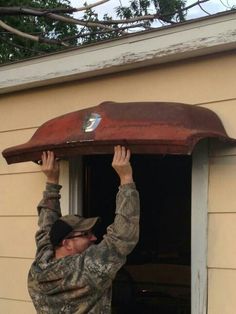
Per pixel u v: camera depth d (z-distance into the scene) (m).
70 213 3.60
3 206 3.99
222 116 2.92
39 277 2.50
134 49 3.17
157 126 2.71
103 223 4.28
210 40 2.85
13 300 3.87
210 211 2.89
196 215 2.93
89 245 2.58
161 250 4.88
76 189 3.63
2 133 4.05
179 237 4.86
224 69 2.93
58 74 3.55
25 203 3.86
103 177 4.18
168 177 4.99
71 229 2.53
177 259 4.72
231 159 2.85
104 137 2.73
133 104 2.90
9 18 10.62
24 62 3.73
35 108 3.86
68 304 2.43
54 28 11.61
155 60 3.12
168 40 3.02
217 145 2.89
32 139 3.28
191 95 3.05
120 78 3.38
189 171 4.92
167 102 2.96
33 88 3.86
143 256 4.85
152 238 4.93
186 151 2.58
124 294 4.53
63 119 3.15
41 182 3.78
